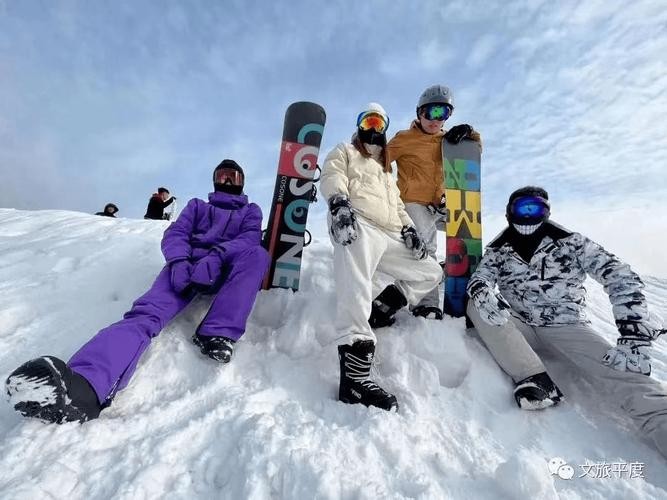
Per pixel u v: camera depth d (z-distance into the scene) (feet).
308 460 4.22
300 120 10.06
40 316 7.37
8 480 3.86
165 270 7.14
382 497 3.93
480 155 10.57
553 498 4.17
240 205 8.87
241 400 5.47
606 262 6.88
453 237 9.66
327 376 6.75
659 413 5.52
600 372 6.47
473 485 4.56
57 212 19.36
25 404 4.29
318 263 10.94
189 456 4.48
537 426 5.98
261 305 8.27
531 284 7.55
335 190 7.41
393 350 7.18
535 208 7.47
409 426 5.46
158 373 6.01
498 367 7.13
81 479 4.00
